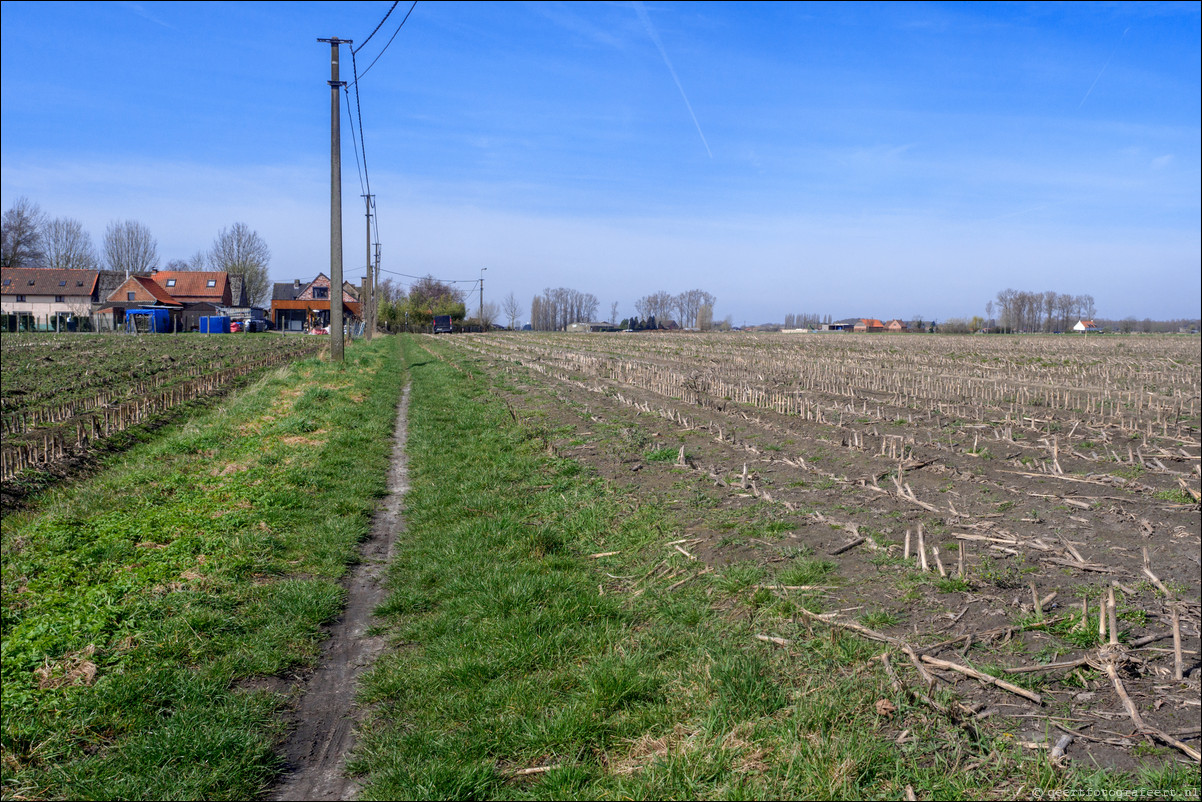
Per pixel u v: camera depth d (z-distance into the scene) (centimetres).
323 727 544
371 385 2555
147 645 645
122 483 1205
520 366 3394
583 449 1388
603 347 5403
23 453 1316
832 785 416
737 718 492
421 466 1359
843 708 489
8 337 5834
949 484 1029
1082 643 553
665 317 17812
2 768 484
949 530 826
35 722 525
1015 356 4109
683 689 540
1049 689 501
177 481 1199
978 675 512
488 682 586
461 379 2795
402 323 11544
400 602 757
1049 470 1091
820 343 6147
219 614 709
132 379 2719
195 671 610
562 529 946
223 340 6184
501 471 1262
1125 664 512
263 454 1392
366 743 519
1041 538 784
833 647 573
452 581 797
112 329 8288
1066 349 4969
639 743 487
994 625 593
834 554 773
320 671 628
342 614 743
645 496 1041
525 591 730
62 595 738
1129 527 815
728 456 1261
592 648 621
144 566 823
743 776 438
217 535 922
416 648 663
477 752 493
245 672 616
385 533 1005
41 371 2931
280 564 861
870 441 1334
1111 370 3080
